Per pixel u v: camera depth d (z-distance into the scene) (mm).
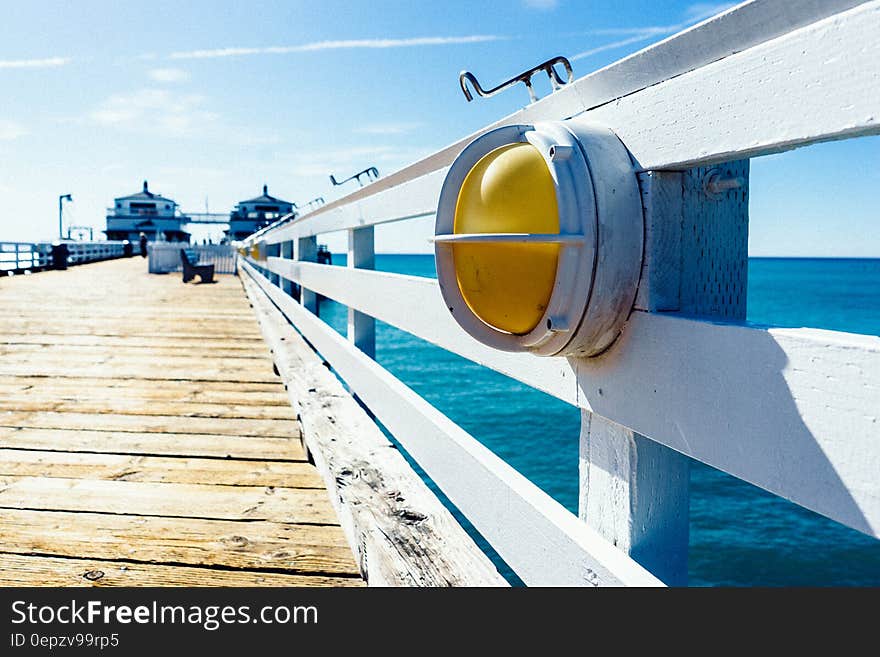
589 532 1157
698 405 866
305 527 2357
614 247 959
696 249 993
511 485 1405
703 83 840
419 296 2197
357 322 3377
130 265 26250
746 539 8414
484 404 17781
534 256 1002
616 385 1062
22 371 5113
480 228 1070
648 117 955
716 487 10445
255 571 2049
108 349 6164
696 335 871
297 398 3377
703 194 992
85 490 2719
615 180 974
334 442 2557
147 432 3543
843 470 658
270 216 74000
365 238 3426
